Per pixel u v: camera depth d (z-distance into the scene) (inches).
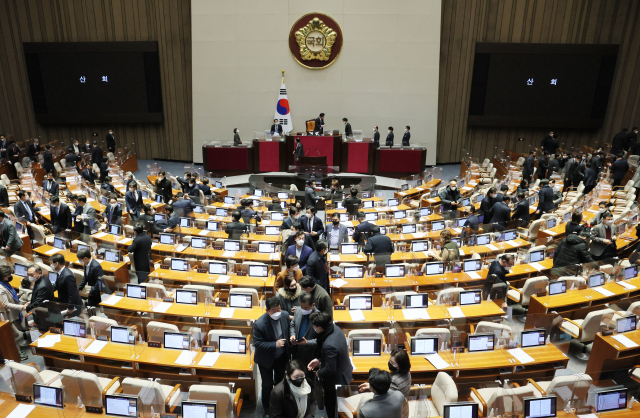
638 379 214.5
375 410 164.7
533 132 835.4
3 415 198.2
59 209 413.7
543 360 237.8
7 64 818.8
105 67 822.5
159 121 855.1
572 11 768.9
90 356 242.5
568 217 471.2
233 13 793.6
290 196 584.7
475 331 252.5
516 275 355.6
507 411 201.6
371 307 285.9
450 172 816.3
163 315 284.7
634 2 748.6
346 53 807.1
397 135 836.6
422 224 452.1
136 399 196.5
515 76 792.9
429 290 328.8
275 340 214.5
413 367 231.9
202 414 196.2
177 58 829.2
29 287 315.9
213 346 243.9
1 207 451.5
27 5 802.2
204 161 767.1
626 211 443.2
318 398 223.0
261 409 241.0
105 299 298.8
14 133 848.9
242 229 406.3
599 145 813.9
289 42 803.4
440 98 832.9
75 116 840.3
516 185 658.2
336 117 834.2
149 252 347.3
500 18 791.1
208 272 345.7
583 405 205.5
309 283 231.0
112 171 686.5
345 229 392.8
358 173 767.1
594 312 271.3
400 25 791.1
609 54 760.3
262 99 826.8
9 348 270.7
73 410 202.5
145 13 813.9
